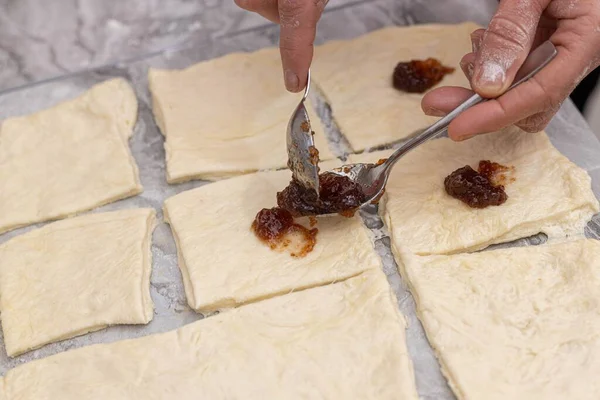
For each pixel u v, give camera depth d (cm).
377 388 36
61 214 45
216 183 44
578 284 39
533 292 39
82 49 58
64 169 47
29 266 43
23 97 51
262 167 45
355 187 40
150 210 44
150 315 40
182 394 37
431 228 41
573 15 38
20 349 40
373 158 44
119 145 47
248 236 42
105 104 49
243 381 37
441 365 37
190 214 43
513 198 42
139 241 43
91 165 46
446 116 39
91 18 60
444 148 44
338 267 40
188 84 49
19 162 47
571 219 41
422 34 51
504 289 39
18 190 46
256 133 47
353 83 49
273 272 40
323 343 38
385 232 42
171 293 42
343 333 38
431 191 43
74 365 39
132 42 58
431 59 49
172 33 58
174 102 48
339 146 46
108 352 39
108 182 45
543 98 38
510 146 44
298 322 39
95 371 38
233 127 47
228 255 41
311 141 38
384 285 39
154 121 49
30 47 58
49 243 43
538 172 42
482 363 37
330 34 53
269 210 42
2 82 56
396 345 37
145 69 52
